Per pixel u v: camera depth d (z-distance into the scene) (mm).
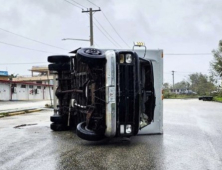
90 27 23562
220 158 4809
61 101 8273
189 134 7344
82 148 5586
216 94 52188
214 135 7207
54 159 4730
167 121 10578
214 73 46125
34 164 4422
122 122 5574
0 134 7406
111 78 5465
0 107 20000
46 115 13680
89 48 6297
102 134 5773
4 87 34062
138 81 5598
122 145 5875
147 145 5875
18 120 11164
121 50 5844
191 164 4426
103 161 4590
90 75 6012
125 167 4242
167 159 4727
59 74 8227
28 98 39312
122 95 5504
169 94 59312
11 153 5168
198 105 24453
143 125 6309
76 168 4195
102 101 5746
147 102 6418
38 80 50281
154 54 7082
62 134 7375
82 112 6664
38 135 7223
